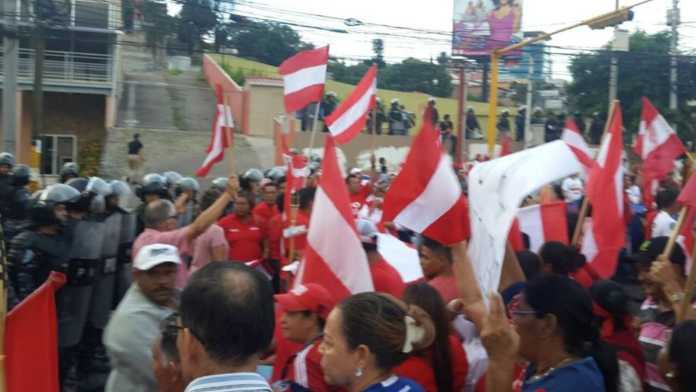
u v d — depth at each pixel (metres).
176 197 11.94
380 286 5.77
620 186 6.84
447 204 4.40
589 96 36.88
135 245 7.39
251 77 43.94
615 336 4.50
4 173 10.84
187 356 2.77
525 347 3.65
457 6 48.09
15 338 3.87
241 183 11.66
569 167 4.60
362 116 10.62
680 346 3.44
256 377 2.74
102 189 8.33
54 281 3.97
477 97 54.03
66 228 7.65
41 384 3.90
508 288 4.81
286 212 9.34
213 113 44.72
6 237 9.23
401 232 8.72
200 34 39.78
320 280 4.82
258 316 2.74
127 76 50.81
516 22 47.25
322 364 3.45
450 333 4.16
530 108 38.66
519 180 4.41
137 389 4.31
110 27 39.00
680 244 5.82
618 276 8.97
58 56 39.06
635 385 4.25
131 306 4.39
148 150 37.44
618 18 19.52
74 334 7.76
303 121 36.28
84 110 40.19
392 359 3.32
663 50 36.22
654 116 11.06
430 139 4.45
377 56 33.84
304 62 10.66
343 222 4.82
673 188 10.62
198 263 8.06
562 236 7.39
